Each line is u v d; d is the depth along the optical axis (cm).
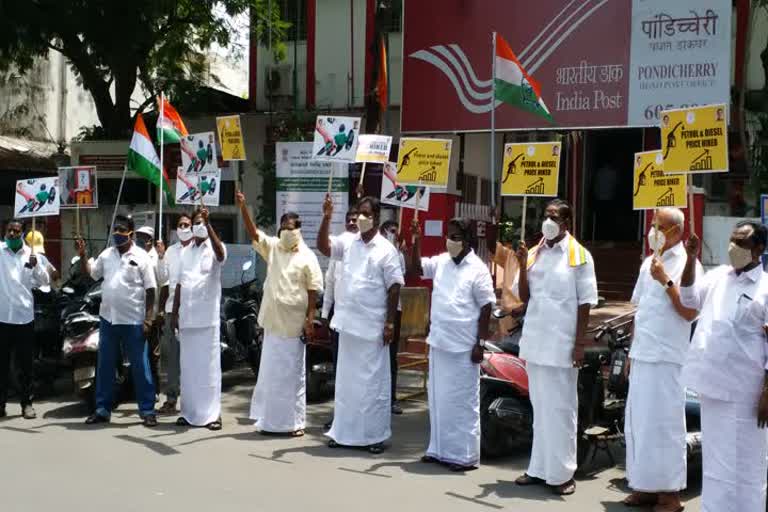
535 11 1300
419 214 1170
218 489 577
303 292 752
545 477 596
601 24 1260
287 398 749
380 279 700
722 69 1188
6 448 682
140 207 1645
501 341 723
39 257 816
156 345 861
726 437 472
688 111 532
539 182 643
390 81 1609
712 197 1415
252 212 1641
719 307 478
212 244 778
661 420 549
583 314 584
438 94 1375
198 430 765
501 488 602
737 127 1373
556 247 594
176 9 1589
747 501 469
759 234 468
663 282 534
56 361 936
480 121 1349
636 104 1243
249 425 794
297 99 1692
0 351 797
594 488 612
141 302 781
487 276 656
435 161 727
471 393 655
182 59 1752
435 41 1373
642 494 567
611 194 1670
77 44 1602
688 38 1205
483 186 1591
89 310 876
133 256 779
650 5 1227
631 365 569
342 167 1212
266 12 1628
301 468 641
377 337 699
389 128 1560
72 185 896
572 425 595
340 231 1217
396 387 940
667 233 555
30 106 2075
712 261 1043
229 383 1018
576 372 597
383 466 655
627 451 568
